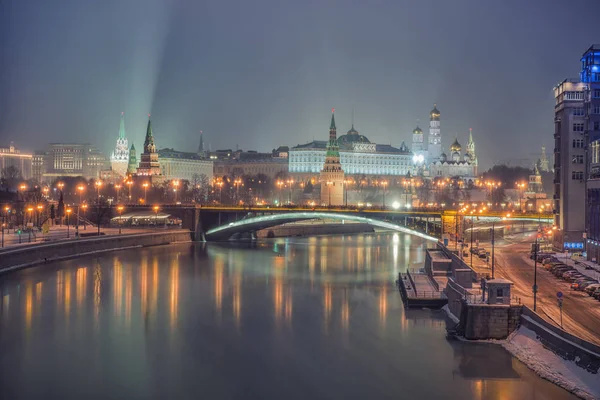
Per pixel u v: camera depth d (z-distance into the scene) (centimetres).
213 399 11000
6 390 11294
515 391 10775
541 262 18150
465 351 12356
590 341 10812
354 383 11550
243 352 13162
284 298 17725
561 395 10469
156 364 12481
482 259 18838
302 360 12669
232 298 17700
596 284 14062
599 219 17125
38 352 13050
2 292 17738
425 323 14838
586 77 19938
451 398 10831
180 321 15275
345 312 16075
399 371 11962
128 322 15125
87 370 12169
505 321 12700
